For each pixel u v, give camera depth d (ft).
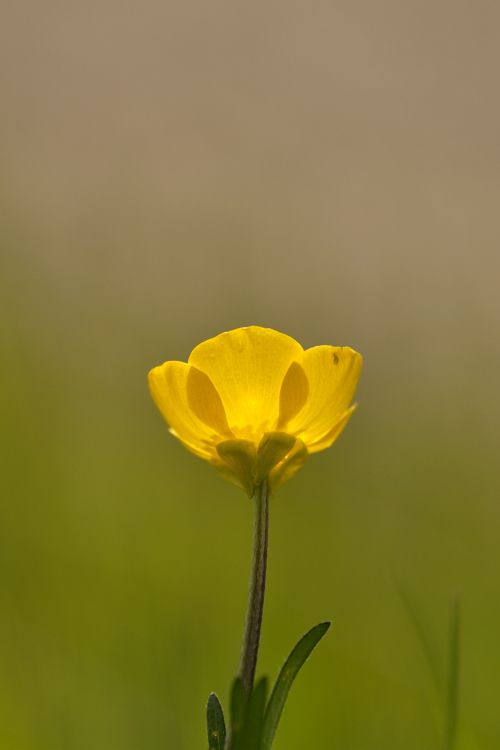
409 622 2.87
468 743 2.43
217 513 4.02
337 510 3.97
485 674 2.71
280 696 2.22
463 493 4.04
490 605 3.08
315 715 2.59
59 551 3.21
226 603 3.28
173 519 3.81
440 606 3.12
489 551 3.61
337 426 2.27
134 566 3.27
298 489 4.08
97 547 3.33
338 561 3.62
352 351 2.25
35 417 3.78
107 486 3.78
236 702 2.19
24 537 3.17
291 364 2.25
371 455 4.40
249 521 4.01
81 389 4.37
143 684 2.50
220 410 2.25
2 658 2.53
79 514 3.47
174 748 2.44
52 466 3.61
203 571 3.51
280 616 3.24
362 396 4.88
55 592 3.02
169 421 2.26
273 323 5.14
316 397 2.25
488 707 2.54
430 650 2.45
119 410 4.46
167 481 4.11
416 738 2.49
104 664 2.61
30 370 3.97
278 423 2.25
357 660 2.84
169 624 2.75
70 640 2.74
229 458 2.24
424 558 3.54
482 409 4.58
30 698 2.48
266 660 2.99
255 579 2.23
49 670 2.53
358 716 2.57
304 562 3.63
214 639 2.74
